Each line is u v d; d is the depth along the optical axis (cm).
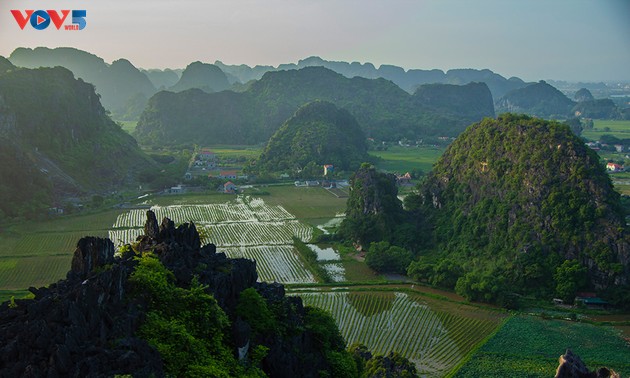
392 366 7744
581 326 10881
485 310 11800
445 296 12606
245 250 16362
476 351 9619
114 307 4622
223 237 17838
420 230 16738
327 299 12394
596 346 9938
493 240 14275
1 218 18375
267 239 17638
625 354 9612
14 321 4275
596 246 12538
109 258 5328
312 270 14462
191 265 5803
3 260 14512
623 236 12456
